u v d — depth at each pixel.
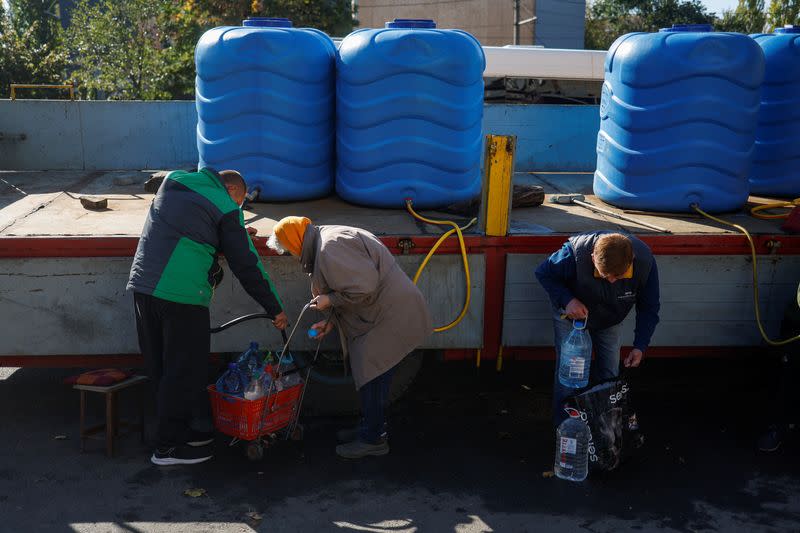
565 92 12.11
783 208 5.18
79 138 6.93
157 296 3.64
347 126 4.94
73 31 25.48
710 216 4.71
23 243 3.96
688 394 5.06
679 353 4.44
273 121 4.89
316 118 5.03
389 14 40.59
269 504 3.60
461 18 38.97
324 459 4.06
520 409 4.80
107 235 4.03
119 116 6.93
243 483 3.79
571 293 3.84
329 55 5.09
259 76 4.80
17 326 4.07
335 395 4.47
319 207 5.04
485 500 3.68
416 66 4.69
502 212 4.14
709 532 3.43
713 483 3.89
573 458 3.88
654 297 3.85
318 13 21.33
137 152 7.02
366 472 3.93
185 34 21.47
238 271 3.73
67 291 4.05
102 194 5.55
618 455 3.92
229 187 3.92
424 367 5.04
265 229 4.32
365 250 3.66
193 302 3.71
